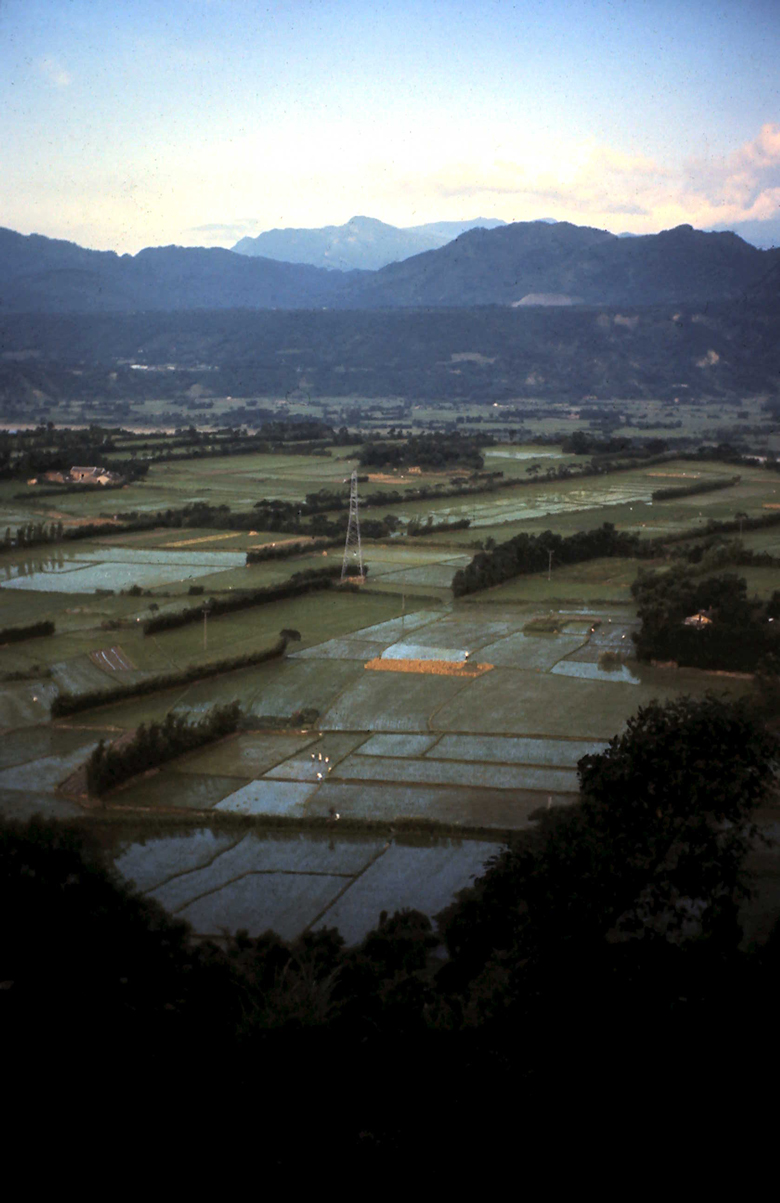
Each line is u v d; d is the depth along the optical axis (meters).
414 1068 23.12
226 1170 19.77
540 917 28.23
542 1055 23.41
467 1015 27.64
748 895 30.19
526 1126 21.05
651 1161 20.03
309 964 31.36
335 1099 22.06
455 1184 19.62
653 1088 21.92
